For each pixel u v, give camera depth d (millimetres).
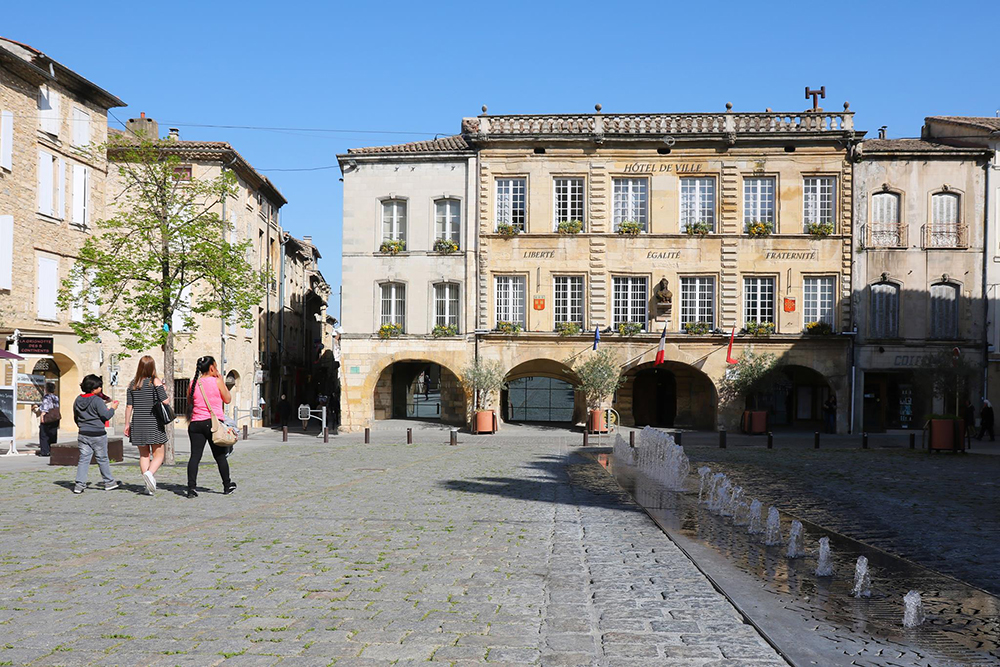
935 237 40188
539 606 7152
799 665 5566
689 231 40500
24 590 7516
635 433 38438
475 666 5527
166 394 14609
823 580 8430
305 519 11961
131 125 44625
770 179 40750
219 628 6367
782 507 15086
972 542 11531
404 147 42125
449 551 9648
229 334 44188
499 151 41094
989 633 6547
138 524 11289
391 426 41812
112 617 6645
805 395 43625
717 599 7500
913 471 22562
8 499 13820
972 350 40062
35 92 32000
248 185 47188
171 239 23328
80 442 14820
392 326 41000
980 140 40375
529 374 42625
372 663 5566
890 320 40281
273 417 53531
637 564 9078
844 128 40125
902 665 5652
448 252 41031
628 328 40219
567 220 41094
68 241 34031
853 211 40188
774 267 40375
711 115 40719
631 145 40781
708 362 40156
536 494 15805
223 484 15320
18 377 30062
